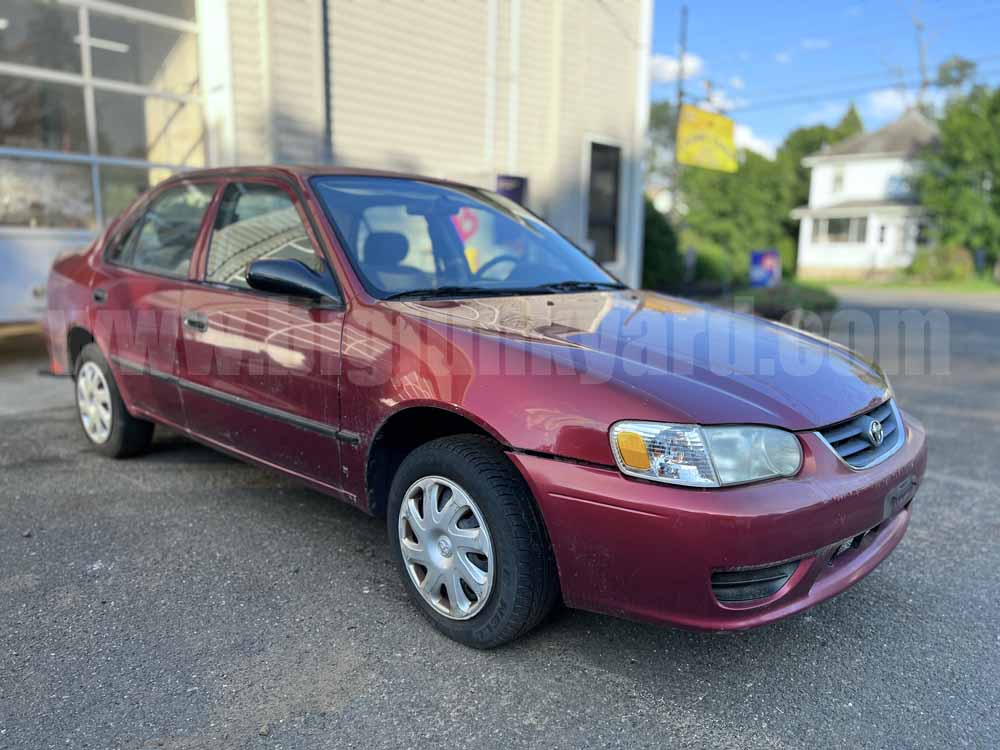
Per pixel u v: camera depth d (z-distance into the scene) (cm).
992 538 340
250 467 408
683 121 1636
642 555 203
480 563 235
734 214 3612
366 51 831
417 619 258
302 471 291
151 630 247
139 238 387
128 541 313
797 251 4059
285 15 742
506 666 233
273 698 214
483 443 235
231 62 716
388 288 282
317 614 260
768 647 248
